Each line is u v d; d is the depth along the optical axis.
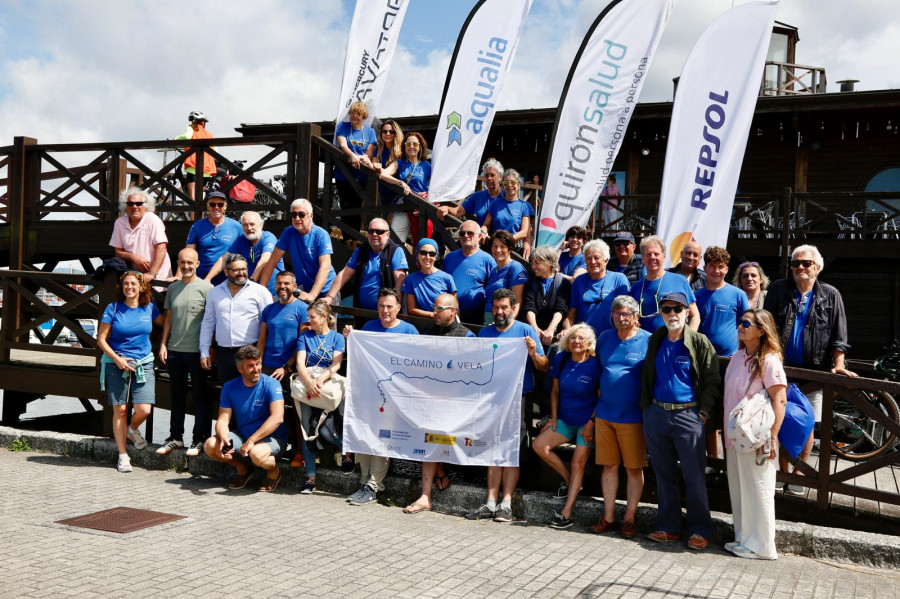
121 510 5.84
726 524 5.66
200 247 8.12
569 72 7.90
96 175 11.16
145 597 4.05
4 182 10.73
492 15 8.77
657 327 6.05
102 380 7.36
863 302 14.95
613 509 5.81
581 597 4.32
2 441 8.16
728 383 5.50
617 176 17.67
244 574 4.50
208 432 7.38
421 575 4.62
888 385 5.51
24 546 4.87
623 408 5.70
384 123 8.79
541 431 6.25
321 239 7.39
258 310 7.06
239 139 9.29
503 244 6.98
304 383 6.55
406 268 7.37
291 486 6.98
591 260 6.45
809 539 5.36
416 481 6.57
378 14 9.30
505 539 5.53
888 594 4.59
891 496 5.51
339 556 4.93
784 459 6.14
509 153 18.22
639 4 7.86
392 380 6.51
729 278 15.63
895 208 14.50
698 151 7.35
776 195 14.61
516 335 6.34
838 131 16.16
